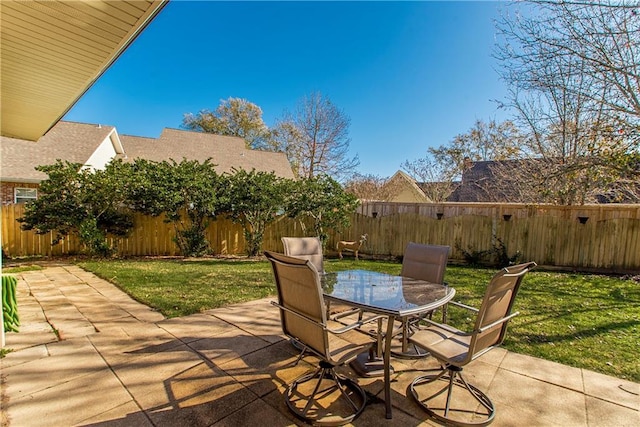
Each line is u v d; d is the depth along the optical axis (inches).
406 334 104.4
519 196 417.7
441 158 743.1
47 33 128.6
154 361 108.0
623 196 304.3
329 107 832.9
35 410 80.9
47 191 309.9
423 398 90.1
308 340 84.9
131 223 352.8
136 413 80.8
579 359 112.8
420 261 137.6
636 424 79.1
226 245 396.5
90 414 80.0
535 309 168.9
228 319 148.3
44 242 333.7
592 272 280.8
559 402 88.2
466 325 146.6
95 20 119.9
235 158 669.9
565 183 307.3
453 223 339.0
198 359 109.9
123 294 188.2
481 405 86.8
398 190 722.8
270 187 364.8
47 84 178.1
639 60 228.5
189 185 348.5
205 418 79.7
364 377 102.5
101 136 550.9
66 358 108.7
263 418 80.4
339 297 97.7
